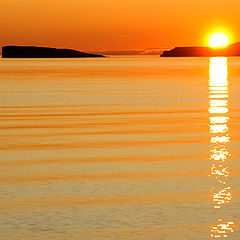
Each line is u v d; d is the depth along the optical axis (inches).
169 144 1647.4
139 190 1109.1
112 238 853.8
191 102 3083.2
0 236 863.1
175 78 6269.7
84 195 1075.9
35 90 4067.4
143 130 1946.4
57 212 973.2
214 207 997.8
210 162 1378.0
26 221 928.9
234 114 2468.0
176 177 1215.6
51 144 1649.9
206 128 1999.3
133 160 1403.8
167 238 853.2
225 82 5290.4
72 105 2898.6
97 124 2110.0
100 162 1379.2
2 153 1505.9
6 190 1112.8
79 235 866.8
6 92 3843.5
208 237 856.3
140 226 904.9
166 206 1004.6
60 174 1248.2
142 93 3804.1
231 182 1170.6
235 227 897.5
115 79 6028.5
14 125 2084.2
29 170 1289.4
